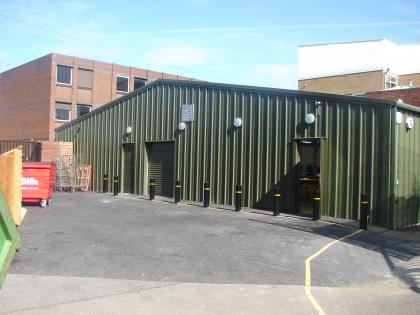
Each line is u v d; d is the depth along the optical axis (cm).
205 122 1916
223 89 1848
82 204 1778
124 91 5022
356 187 1438
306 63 4909
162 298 675
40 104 4544
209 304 655
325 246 1058
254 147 1725
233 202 1783
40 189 1636
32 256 880
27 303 629
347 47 4631
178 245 1027
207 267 857
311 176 1720
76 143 2780
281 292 730
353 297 719
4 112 5191
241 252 978
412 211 1507
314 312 635
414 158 1520
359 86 4534
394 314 635
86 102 4659
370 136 1416
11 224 583
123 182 2372
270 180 1667
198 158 1931
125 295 682
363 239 1163
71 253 918
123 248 981
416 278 845
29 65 4744
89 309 616
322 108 1530
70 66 4553
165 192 2125
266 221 1397
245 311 630
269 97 1688
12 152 899
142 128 2250
